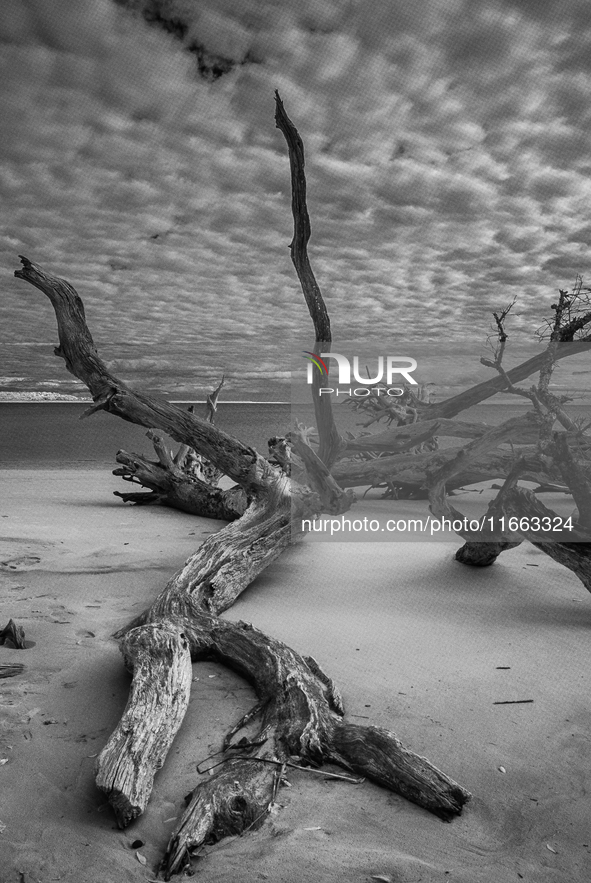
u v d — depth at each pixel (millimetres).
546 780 2582
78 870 2080
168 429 5477
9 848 2156
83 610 4410
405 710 3105
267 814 2352
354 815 2365
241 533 5078
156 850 2197
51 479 12312
